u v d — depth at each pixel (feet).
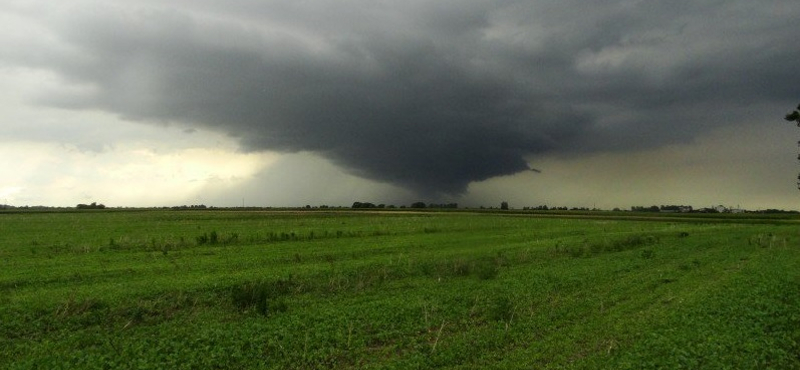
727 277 79.30
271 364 44.24
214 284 72.49
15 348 48.21
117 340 49.90
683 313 56.18
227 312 61.67
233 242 135.54
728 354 42.47
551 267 96.58
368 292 73.56
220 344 48.14
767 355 43.16
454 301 66.03
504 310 58.85
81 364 43.34
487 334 51.31
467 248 126.62
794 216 384.47
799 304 61.77
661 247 134.82
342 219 277.23
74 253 109.50
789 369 40.91
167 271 86.74
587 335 50.14
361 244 133.28
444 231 185.57
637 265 98.02
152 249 118.11
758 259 103.91
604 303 65.31
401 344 48.96
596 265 98.58
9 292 68.90
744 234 179.01
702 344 44.50
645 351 43.39
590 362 41.68
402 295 70.33
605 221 295.07
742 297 63.77
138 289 68.13
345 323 54.80
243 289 66.28
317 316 57.77
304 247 124.98
